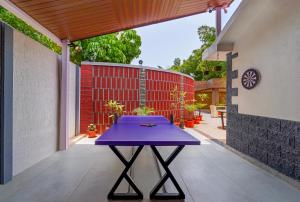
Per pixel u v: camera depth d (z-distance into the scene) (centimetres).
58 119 489
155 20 539
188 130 841
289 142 321
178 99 962
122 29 543
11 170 300
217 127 939
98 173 329
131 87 755
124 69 742
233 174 331
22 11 354
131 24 525
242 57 477
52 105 458
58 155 441
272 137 365
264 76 392
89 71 693
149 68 802
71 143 556
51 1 329
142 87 778
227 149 508
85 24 447
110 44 1048
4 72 282
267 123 381
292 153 315
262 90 399
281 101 342
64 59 502
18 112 328
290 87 320
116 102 721
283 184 293
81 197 248
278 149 348
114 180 301
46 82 429
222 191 268
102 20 451
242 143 475
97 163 383
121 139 210
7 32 288
